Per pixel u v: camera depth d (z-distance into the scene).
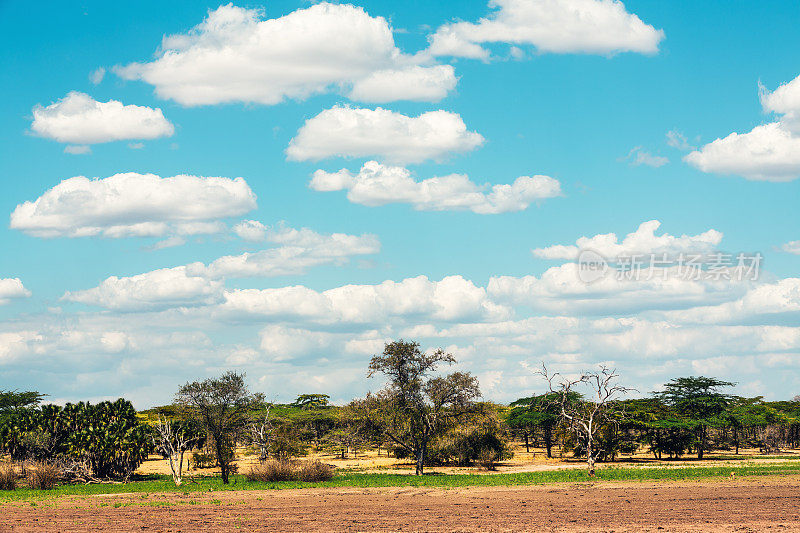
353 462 94.69
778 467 64.12
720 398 110.00
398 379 67.94
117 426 66.69
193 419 56.75
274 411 115.19
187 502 39.66
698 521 29.34
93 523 30.58
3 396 96.75
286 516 32.72
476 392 67.12
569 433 85.94
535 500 38.97
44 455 65.00
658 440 97.06
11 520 31.81
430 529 28.14
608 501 37.69
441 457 86.94
